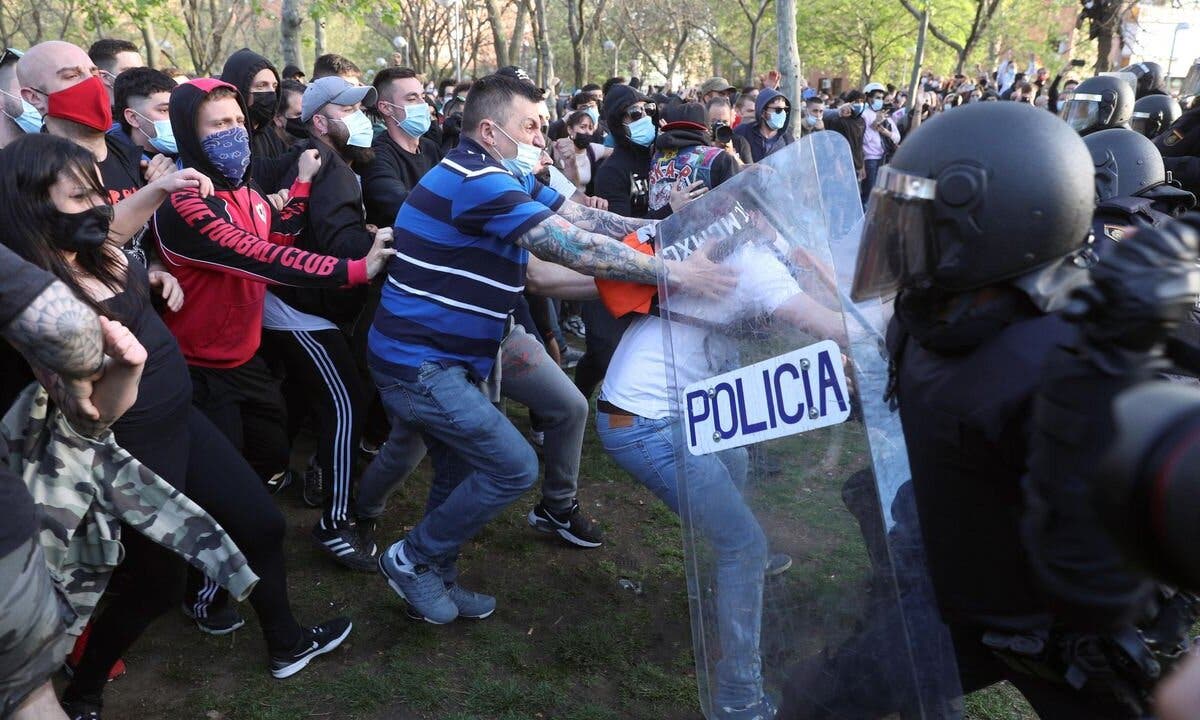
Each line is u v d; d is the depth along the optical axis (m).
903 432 1.47
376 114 4.00
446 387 2.56
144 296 2.21
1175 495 0.70
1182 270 0.91
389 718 2.51
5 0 24.52
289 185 3.47
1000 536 1.35
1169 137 4.26
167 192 2.43
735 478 1.83
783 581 1.74
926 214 1.26
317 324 3.16
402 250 2.56
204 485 2.40
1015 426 1.25
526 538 3.54
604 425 2.59
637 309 2.47
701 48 40.88
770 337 1.77
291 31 8.90
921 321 1.34
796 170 1.75
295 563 3.31
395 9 10.77
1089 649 1.32
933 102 14.27
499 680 2.67
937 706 1.51
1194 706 0.73
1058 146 1.23
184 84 2.80
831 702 1.63
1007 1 26.16
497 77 2.57
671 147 4.36
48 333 1.54
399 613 3.01
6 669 1.52
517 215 2.36
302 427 4.55
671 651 2.86
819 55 33.31
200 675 2.67
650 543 3.54
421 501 3.84
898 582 1.55
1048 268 1.27
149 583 2.29
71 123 2.74
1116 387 0.94
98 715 2.40
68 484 1.95
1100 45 10.27
